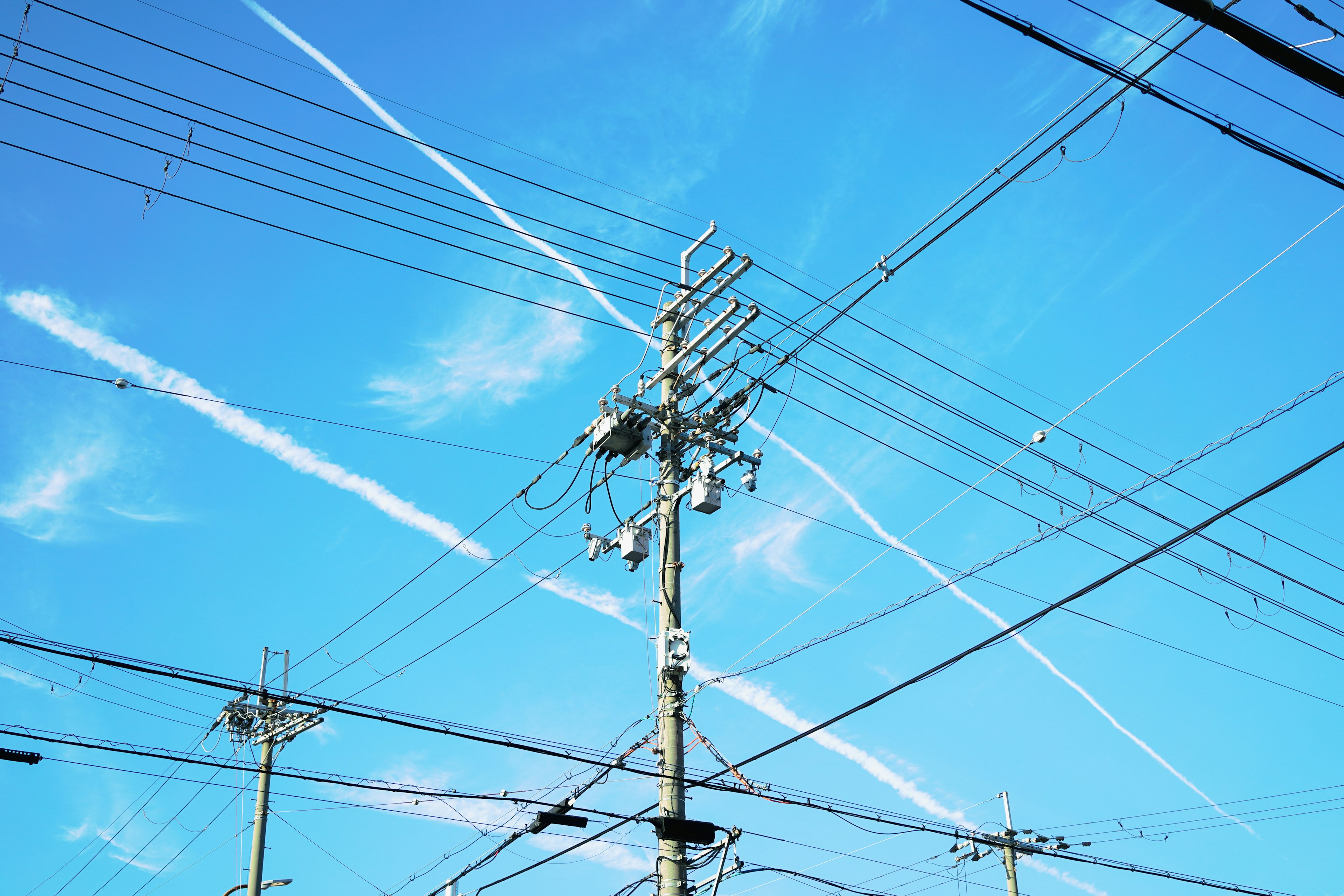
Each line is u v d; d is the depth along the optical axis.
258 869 29.69
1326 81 9.61
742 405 20.03
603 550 19.89
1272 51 9.45
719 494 19.48
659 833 17.70
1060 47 10.53
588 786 19.52
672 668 18.66
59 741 15.12
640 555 19.70
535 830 19.88
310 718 30.69
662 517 19.77
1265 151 11.32
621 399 19.73
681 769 18.23
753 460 20.28
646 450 20.08
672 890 17.31
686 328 20.67
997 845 26.20
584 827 19.25
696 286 19.86
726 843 17.84
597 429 19.81
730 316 19.56
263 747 30.83
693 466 20.06
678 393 20.23
